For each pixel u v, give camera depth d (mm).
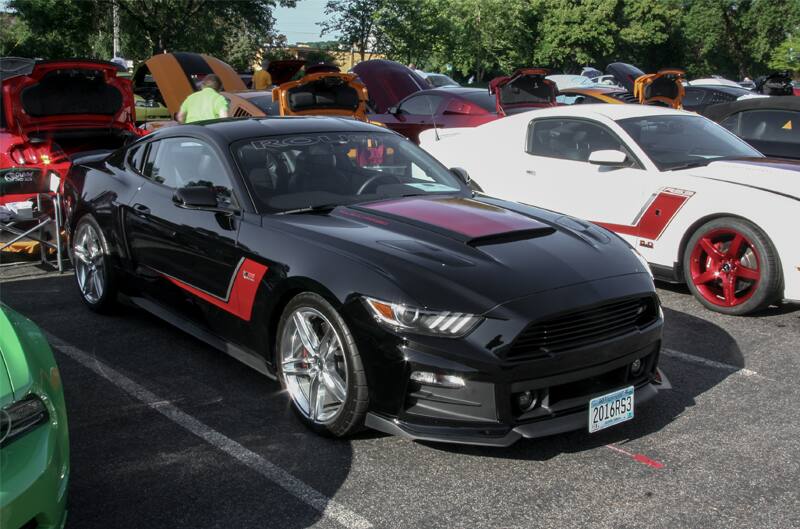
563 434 3840
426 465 3523
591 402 3451
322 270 3635
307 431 3865
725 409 4145
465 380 3246
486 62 42250
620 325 3602
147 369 4695
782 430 3879
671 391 4391
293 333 3896
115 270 5434
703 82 25516
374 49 32562
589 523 3053
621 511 3139
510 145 7535
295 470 3475
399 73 15430
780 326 5586
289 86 9391
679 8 58812
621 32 53969
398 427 3385
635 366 3727
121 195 5301
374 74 15359
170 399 4258
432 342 3273
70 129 7793
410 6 31797
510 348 3236
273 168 4504
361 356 3453
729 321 5703
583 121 7012
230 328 4336
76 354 4930
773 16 55469
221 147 4602
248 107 10555
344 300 3486
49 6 30281
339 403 3693
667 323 5652
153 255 4949
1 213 6816
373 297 3404
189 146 4898
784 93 17391
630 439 3787
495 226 3963
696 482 3367
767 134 7930
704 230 5902
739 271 5719
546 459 3582
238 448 3686
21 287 6492
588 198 6703
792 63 48438
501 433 3270
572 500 3225
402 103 13703
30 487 2295
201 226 4469
